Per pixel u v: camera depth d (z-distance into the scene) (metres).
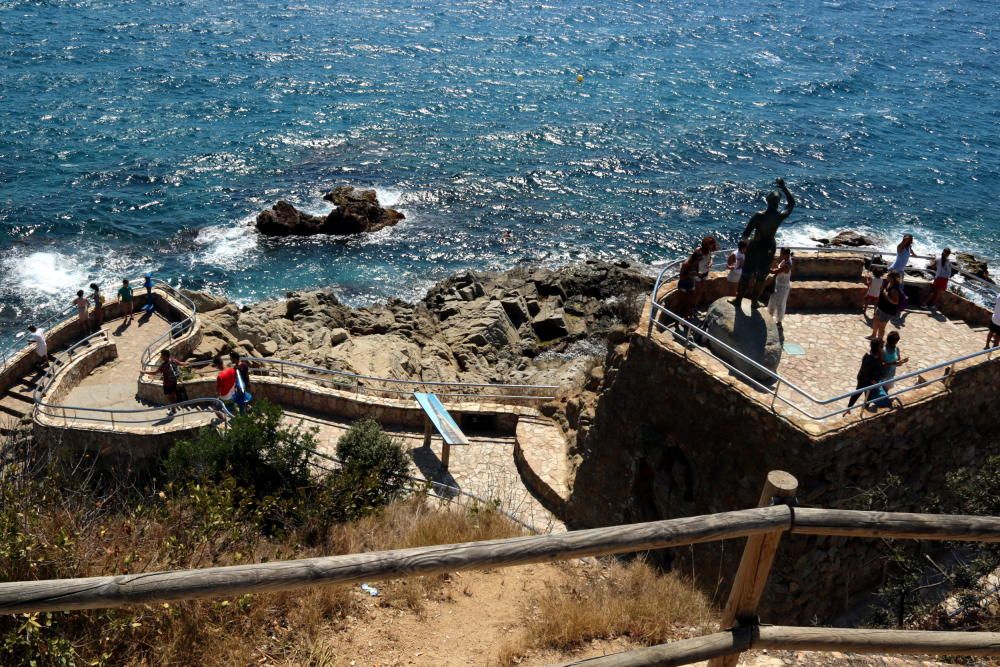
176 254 43.72
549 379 29.72
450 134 62.06
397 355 30.69
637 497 17.20
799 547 13.35
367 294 40.94
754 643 5.29
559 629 8.17
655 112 68.19
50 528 7.86
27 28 84.81
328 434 22.69
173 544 8.50
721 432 14.71
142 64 75.06
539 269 42.22
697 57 86.31
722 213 50.88
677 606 9.03
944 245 47.50
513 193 52.78
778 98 73.06
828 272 20.28
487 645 8.09
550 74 78.12
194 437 20.56
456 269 43.62
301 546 11.58
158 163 54.31
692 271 18.02
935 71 84.38
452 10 104.44
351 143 59.56
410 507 13.74
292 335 32.66
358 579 4.27
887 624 12.59
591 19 102.44
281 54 80.94
